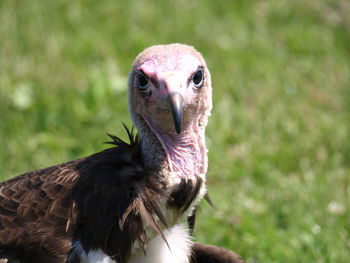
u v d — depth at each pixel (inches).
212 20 633.6
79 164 270.7
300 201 424.8
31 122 493.0
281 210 416.2
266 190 438.3
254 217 406.9
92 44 571.8
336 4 676.1
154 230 260.1
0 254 257.8
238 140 489.1
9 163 451.8
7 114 501.7
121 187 257.6
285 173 464.8
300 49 616.1
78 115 501.7
